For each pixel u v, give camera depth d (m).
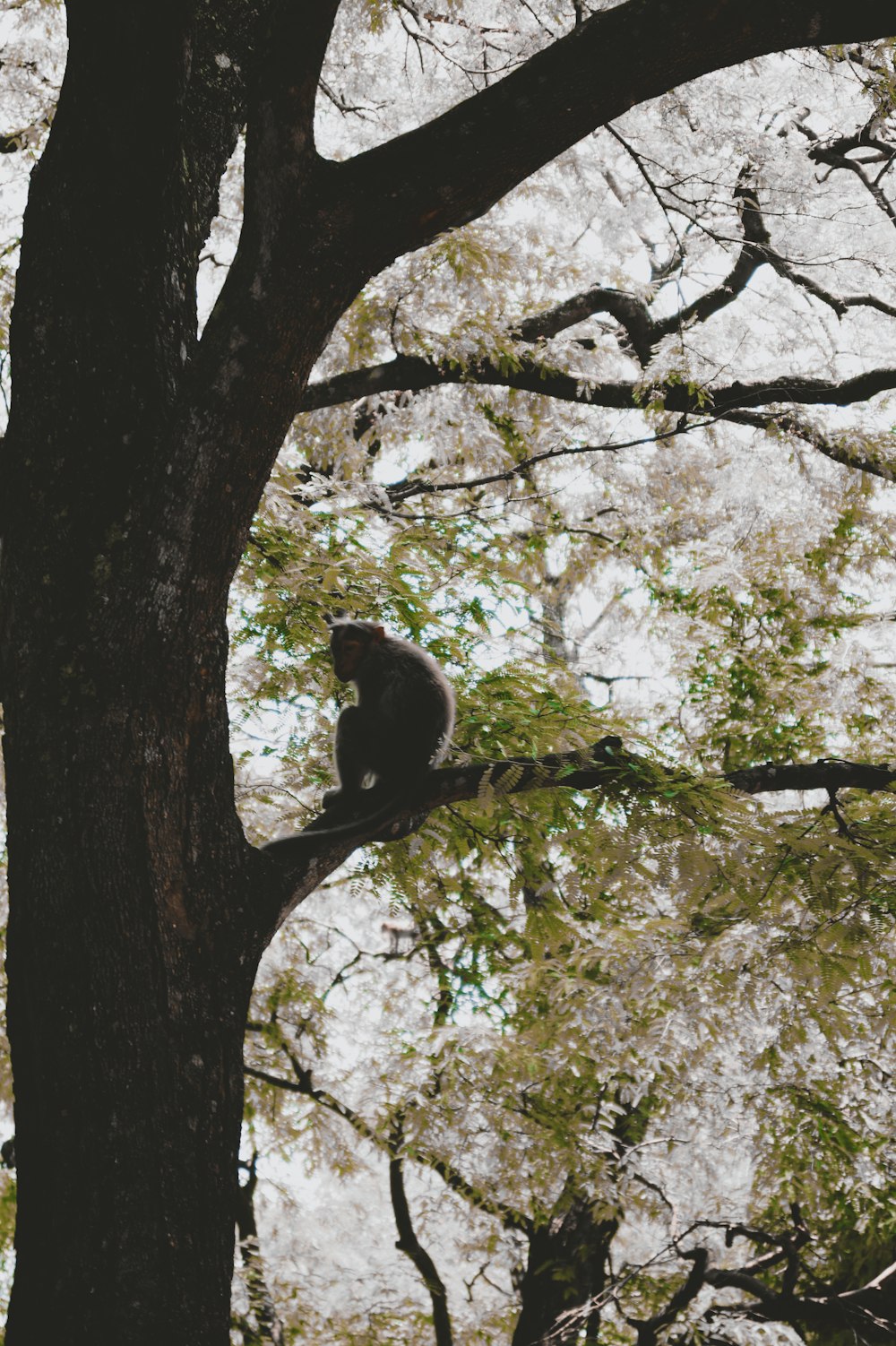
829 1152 9.48
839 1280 11.58
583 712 6.57
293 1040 12.16
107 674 3.76
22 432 4.06
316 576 6.77
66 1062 3.47
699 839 5.02
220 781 3.96
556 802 5.74
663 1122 10.52
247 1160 12.44
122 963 3.57
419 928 12.34
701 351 11.45
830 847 4.92
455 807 6.05
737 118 11.38
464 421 11.99
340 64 11.59
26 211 4.30
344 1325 12.80
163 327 4.21
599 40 3.85
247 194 3.93
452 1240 13.12
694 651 12.28
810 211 11.80
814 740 11.37
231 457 3.84
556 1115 10.62
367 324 11.08
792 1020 7.95
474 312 11.16
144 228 4.21
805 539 12.32
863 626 12.60
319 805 7.96
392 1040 12.00
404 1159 11.29
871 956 6.04
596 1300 10.30
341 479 10.60
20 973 3.64
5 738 3.86
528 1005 10.86
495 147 3.91
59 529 3.91
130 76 4.10
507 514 11.21
